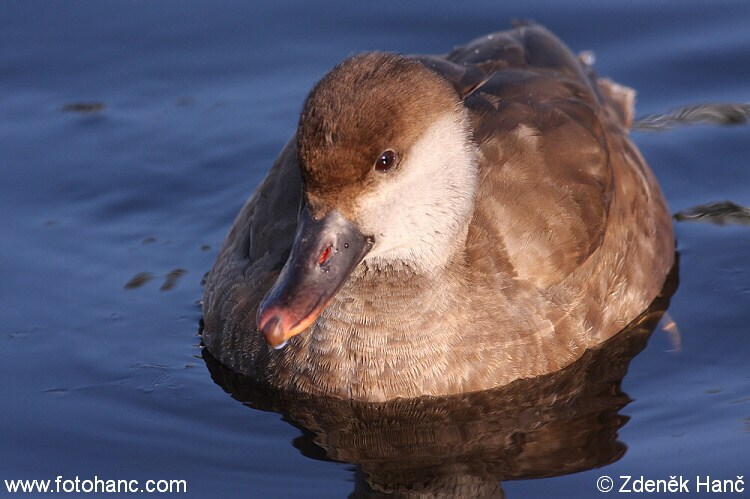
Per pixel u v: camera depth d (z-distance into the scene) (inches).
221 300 463.5
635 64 626.8
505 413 432.5
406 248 410.0
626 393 442.9
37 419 435.5
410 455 413.4
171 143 602.2
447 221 413.1
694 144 589.6
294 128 605.9
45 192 578.2
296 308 382.0
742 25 640.4
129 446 420.8
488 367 436.1
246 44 645.3
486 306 435.5
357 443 419.8
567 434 421.7
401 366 428.1
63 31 650.2
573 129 474.3
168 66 635.5
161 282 524.7
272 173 480.1
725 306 492.7
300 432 426.3
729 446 410.9
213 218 569.0
